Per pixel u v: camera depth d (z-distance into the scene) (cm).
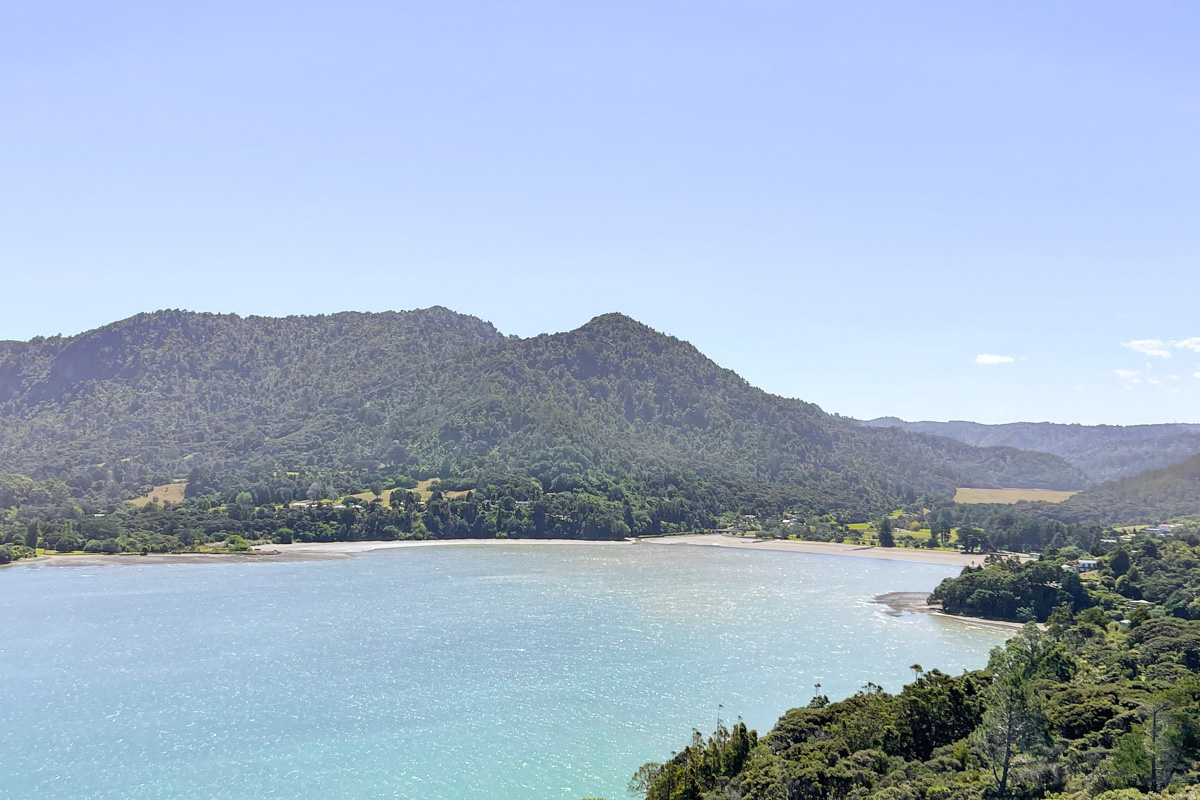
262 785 10138
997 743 8556
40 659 15125
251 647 16012
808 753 9300
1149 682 11912
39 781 10238
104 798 9831
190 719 12175
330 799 9800
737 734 9381
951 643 17112
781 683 13862
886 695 11162
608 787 10100
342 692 13325
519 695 13188
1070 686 11538
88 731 11719
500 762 10750
